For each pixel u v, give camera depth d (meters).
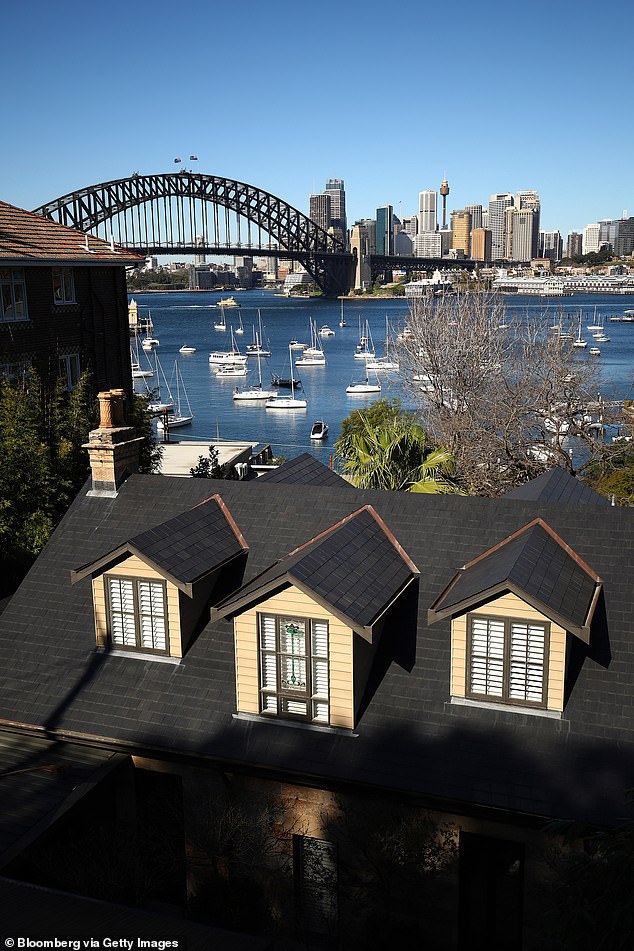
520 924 11.91
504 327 47.06
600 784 10.98
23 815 11.70
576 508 13.95
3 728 13.80
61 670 14.25
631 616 12.57
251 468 51.75
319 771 11.88
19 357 34.66
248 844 12.35
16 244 35.00
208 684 13.51
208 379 161.38
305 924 12.90
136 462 17.39
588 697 11.96
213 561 14.15
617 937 7.73
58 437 25.58
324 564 12.66
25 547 23.00
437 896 11.84
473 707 12.26
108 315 41.66
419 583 13.84
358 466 34.72
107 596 14.19
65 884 11.57
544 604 11.28
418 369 46.16
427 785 11.44
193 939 9.68
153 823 13.70
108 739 12.98
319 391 141.00
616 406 40.53
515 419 40.00
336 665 12.19
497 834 11.42
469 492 36.47
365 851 11.59
